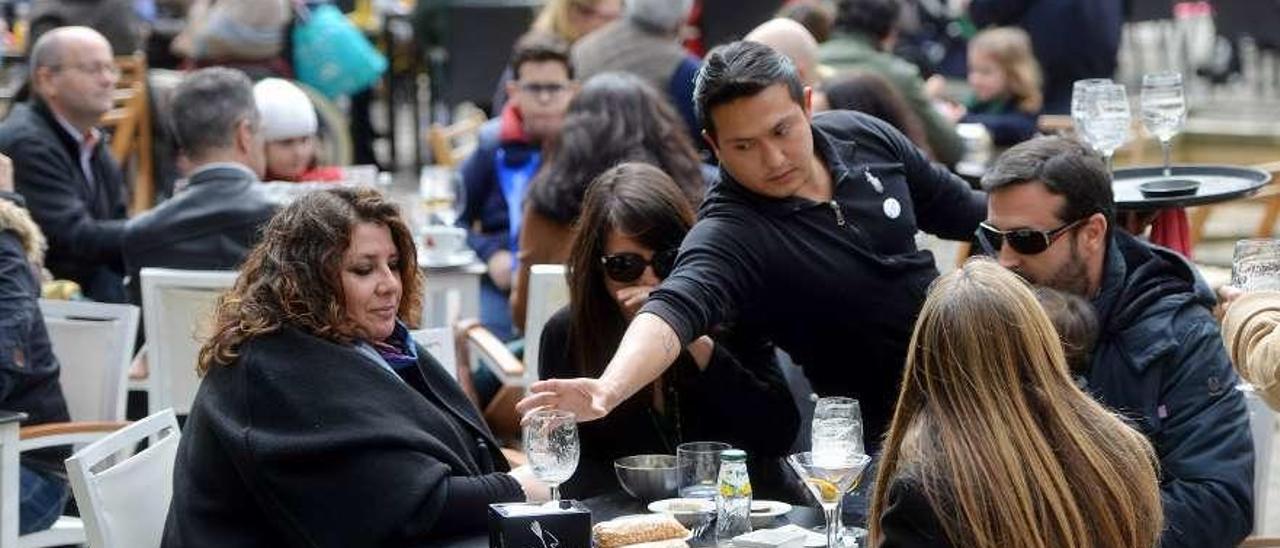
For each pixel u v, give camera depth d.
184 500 5.60
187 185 8.91
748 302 5.84
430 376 6.03
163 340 8.09
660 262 6.14
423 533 5.49
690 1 11.30
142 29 15.85
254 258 5.75
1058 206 5.52
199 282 8.02
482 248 10.38
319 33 15.66
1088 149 5.64
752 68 5.61
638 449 6.30
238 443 5.48
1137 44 19.00
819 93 8.95
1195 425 5.41
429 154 19.11
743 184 5.79
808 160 5.75
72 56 10.19
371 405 5.54
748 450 6.33
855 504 5.71
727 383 6.20
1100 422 4.23
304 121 10.32
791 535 5.20
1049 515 4.10
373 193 5.78
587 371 6.28
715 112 5.66
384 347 5.86
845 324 5.89
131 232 8.84
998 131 12.53
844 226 5.84
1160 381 5.48
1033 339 4.20
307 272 5.64
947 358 4.20
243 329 5.62
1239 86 19.75
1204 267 8.44
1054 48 13.67
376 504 5.45
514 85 10.37
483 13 16.92
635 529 5.31
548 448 5.26
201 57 15.31
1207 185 7.04
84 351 8.04
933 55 18.47
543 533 5.07
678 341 5.47
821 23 12.09
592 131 8.64
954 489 4.10
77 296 9.24
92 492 5.68
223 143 8.91
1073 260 5.57
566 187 8.57
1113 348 5.55
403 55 18.89
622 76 8.90
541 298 7.95
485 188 10.49
